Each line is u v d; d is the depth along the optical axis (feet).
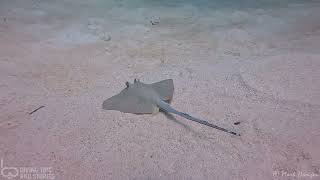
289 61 16.01
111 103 12.71
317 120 11.51
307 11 23.65
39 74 15.49
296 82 14.02
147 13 24.27
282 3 25.96
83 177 9.30
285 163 9.64
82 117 12.16
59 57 17.26
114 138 11.02
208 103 12.93
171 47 18.63
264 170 9.41
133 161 9.94
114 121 11.92
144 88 12.97
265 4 25.85
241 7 25.32
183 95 13.55
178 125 11.72
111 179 9.21
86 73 15.65
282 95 13.15
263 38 19.43
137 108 12.25
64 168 9.66
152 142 10.81
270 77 14.60
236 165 9.68
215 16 23.52
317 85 13.67
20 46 18.37
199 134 11.20
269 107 12.47
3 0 26.16
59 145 10.67
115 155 10.21
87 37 19.97
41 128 11.54
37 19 22.57
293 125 11.34
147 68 16.20
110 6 25.68
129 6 25.80
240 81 14.47
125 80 14.99
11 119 12.07
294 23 21.48
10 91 13.96
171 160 9.96
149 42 19.34
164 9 25.18
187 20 22.88
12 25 21.31
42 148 10.52
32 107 12.85
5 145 10.65
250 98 13.15
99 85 14.55
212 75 15.17
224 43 18.97
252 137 10.89
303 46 17.92
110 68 16.19
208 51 18.01
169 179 9.18
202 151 10.35
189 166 9.69
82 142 10.82
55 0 26.66
